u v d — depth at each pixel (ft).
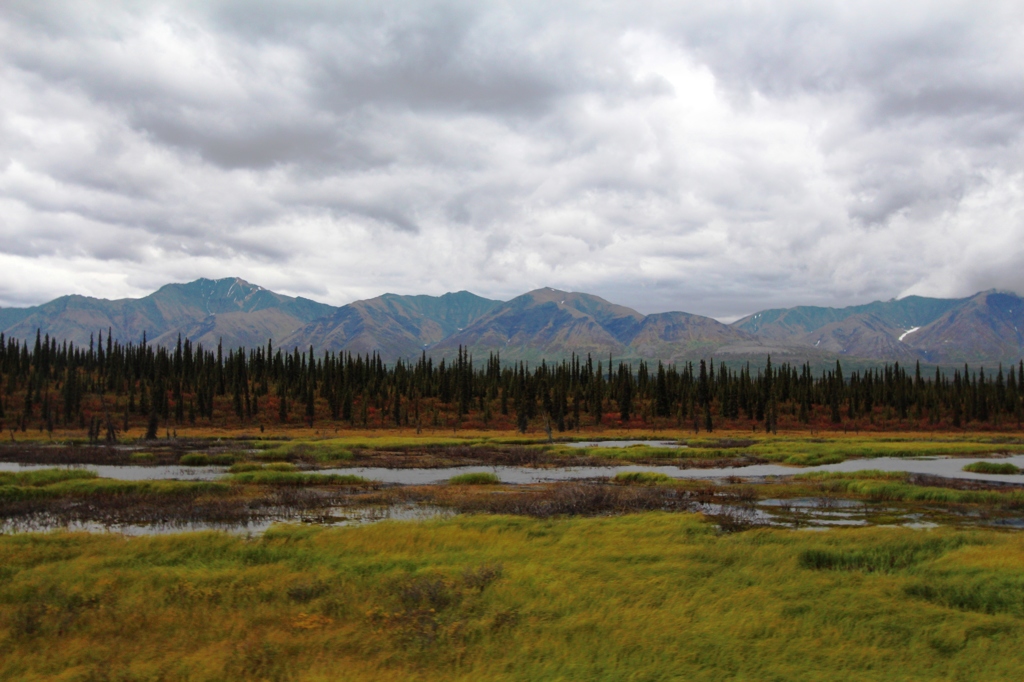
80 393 447.01
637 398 562.25
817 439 344.69
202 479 159.22
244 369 511.81
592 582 59.52
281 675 40.34
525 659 42.60
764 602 54.03
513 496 127.85
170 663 42.34
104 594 56.95
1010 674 40.91
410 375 598.75
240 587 58.85
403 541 78.84
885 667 41.88
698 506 117.39
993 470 189.57
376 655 43.39
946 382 621.72
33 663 42.75
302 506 116.47
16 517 107.34
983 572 63.26
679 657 42.91
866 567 67.41
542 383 532.73
